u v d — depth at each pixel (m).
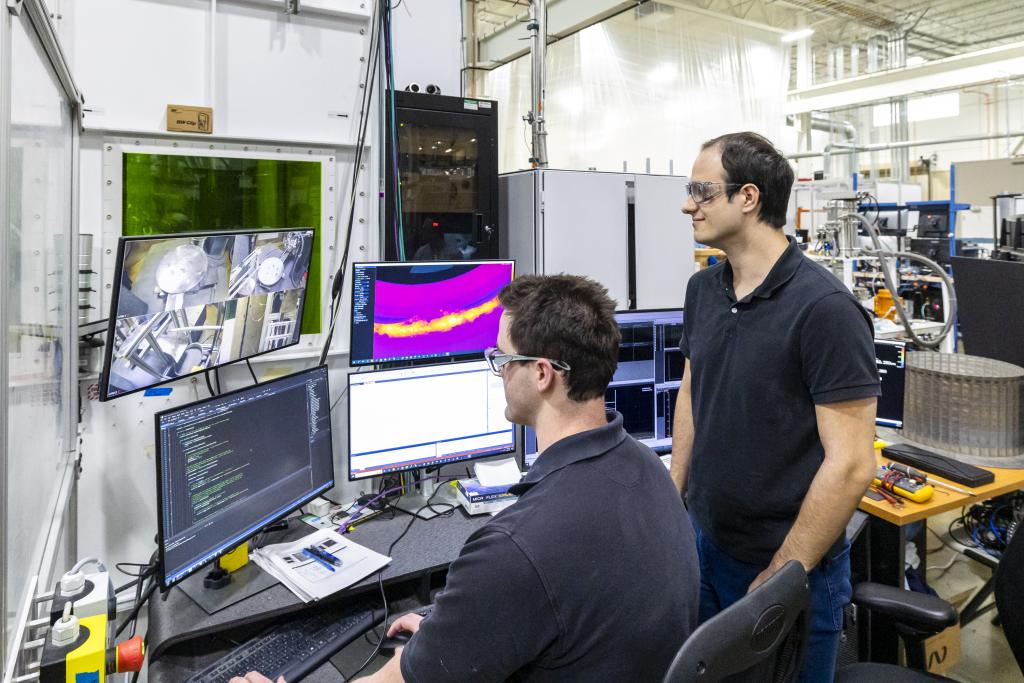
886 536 1.79
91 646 0.80
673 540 0.87
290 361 1.89
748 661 0.74
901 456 1.99
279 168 1.83
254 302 1.58
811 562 1.22
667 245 2.31
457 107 1.98
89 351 1.60
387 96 1.89
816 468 1.30
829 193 3.63
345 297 1.96
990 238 4.90
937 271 2.59
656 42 5.54
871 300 4.25
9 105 0.70
